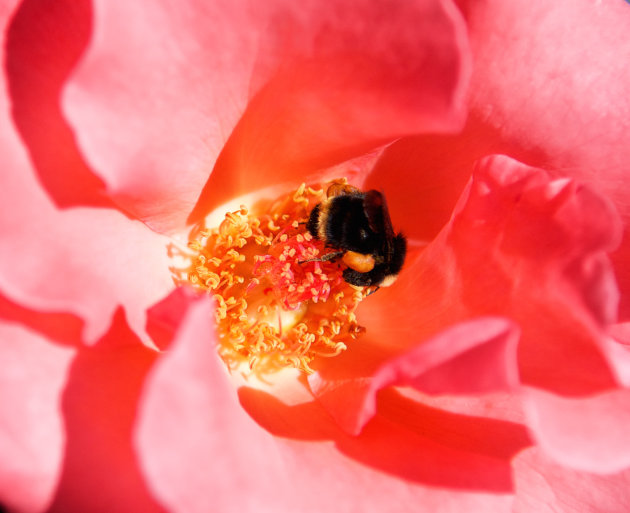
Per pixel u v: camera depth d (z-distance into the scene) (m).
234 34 0.18
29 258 0.17
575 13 0.19
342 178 0.20
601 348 0.17
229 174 0.20
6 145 0.17
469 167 0.20
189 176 0.19
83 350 0.18
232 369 0.20
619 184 0.20
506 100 0.19
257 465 0.17
